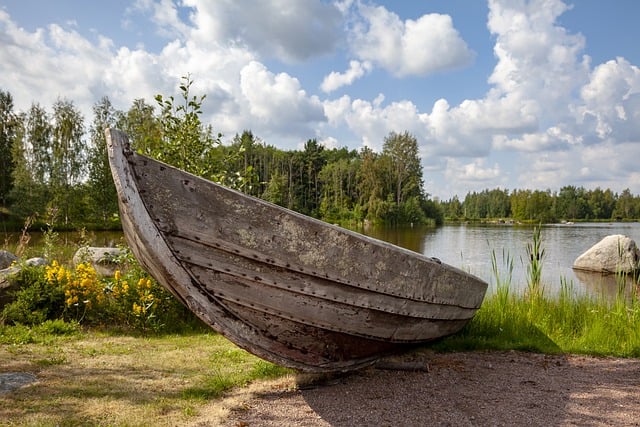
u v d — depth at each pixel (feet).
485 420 11.21
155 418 10.83
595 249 51.52
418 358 16.52
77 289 20.58
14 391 12.11
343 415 11.33
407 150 222.07
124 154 9.93
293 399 12.35
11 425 10.08
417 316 13.62
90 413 10.98
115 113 122.21
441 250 78.79
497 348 18.45
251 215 10.75
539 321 21.71
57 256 37.42
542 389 13.60
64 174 123.34
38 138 127.44
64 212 115.44
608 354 17.88
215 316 10.92
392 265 12.26
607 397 12.95
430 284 13.53
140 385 13.04
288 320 11.67
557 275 48.32
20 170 120.98
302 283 11.34
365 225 196.03
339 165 241.14
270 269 11.06
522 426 10.89
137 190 10.02
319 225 11.17
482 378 14.57
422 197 220.64
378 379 14.17
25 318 19.35
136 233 10.04
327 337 12.35
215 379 13.50
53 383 12.87
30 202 107.86
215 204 10.55
